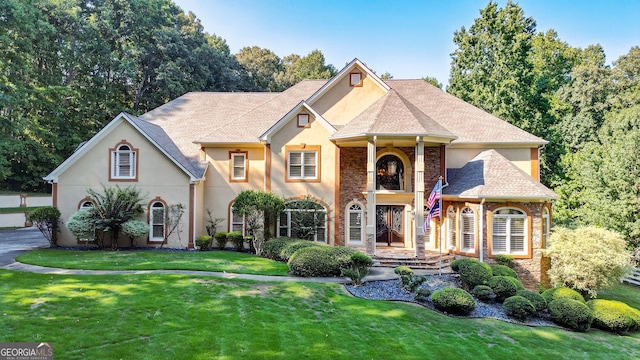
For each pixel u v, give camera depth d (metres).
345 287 14.48
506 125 23.98
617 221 24.97
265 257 19.73
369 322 11.33
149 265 16.39
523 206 18.77
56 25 37.78
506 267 16.84
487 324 12.30
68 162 21.62
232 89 56.25
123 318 10.35
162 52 45.84
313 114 22.42
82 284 13.19
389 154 22.83
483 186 19.33
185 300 11.97
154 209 21.78
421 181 19.14
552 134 36.16
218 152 23.69
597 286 15.91
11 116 34.78
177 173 21.70
